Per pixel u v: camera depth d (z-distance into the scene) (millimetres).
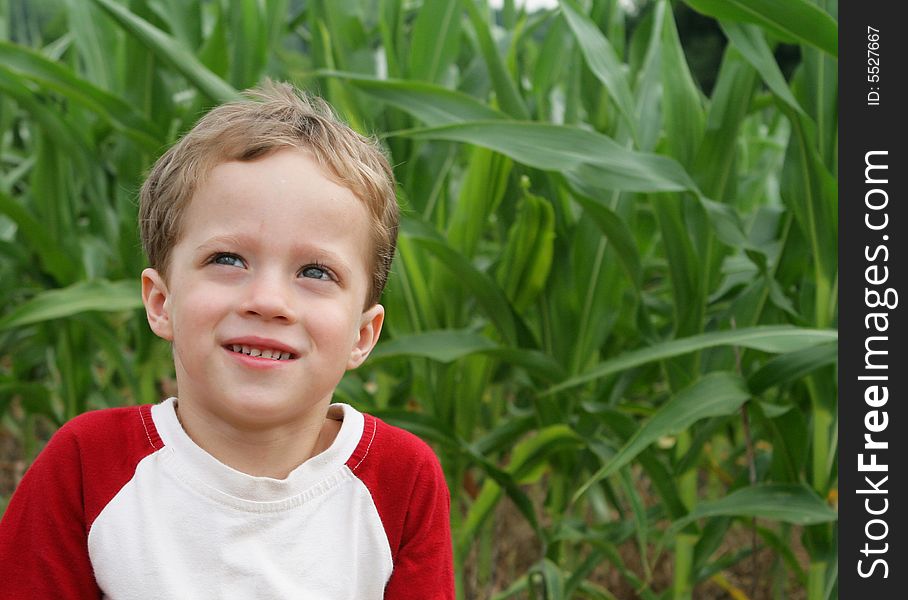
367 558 735
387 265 749
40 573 690
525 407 1719
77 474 702
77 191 1876
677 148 1294
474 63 1524
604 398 1381
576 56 1455
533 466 1302
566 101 1475
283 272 652
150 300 718
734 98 1251
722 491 1922
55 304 1315
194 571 681
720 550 1857
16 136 2285
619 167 1107
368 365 1218
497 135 1107
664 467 1213
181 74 1198
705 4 1074
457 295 1373
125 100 1411
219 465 688
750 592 1730
